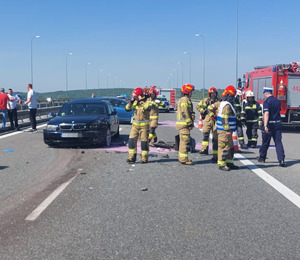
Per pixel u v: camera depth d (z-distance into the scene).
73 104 13.51
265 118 9.20
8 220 5.05
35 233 4.59
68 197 6.18
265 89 9.34
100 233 4.59
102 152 11.12
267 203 5.92
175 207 5.66
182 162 9.23
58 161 9.55
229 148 8.62
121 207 5.64
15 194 6.35
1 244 4.26
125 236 4.50
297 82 17.92
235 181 7.45
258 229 4.77
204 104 10.85
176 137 11.47
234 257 3.95
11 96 17.81
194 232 4.65
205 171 8.43
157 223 4.96
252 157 10.60
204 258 3.92
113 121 13.59
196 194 6.42
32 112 17.12
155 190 6.67
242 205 5.80
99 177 7.70
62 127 11.71
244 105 12.66
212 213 5.39
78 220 5.05
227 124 8.37
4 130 17.56
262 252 4.08
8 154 10.63
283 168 8.91
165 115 32.88
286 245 4.27
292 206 5.78
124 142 13.20
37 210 5.48
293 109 18.03
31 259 3.88
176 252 4.06
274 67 17.86
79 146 12.47
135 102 9.27
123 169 8.57
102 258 3.90
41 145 12.58
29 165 8.99
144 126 9.26
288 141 14.60
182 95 9.32
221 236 4.52
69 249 4.12
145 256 3.95
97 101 13.78
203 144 10.95
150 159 9.96
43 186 6.92
